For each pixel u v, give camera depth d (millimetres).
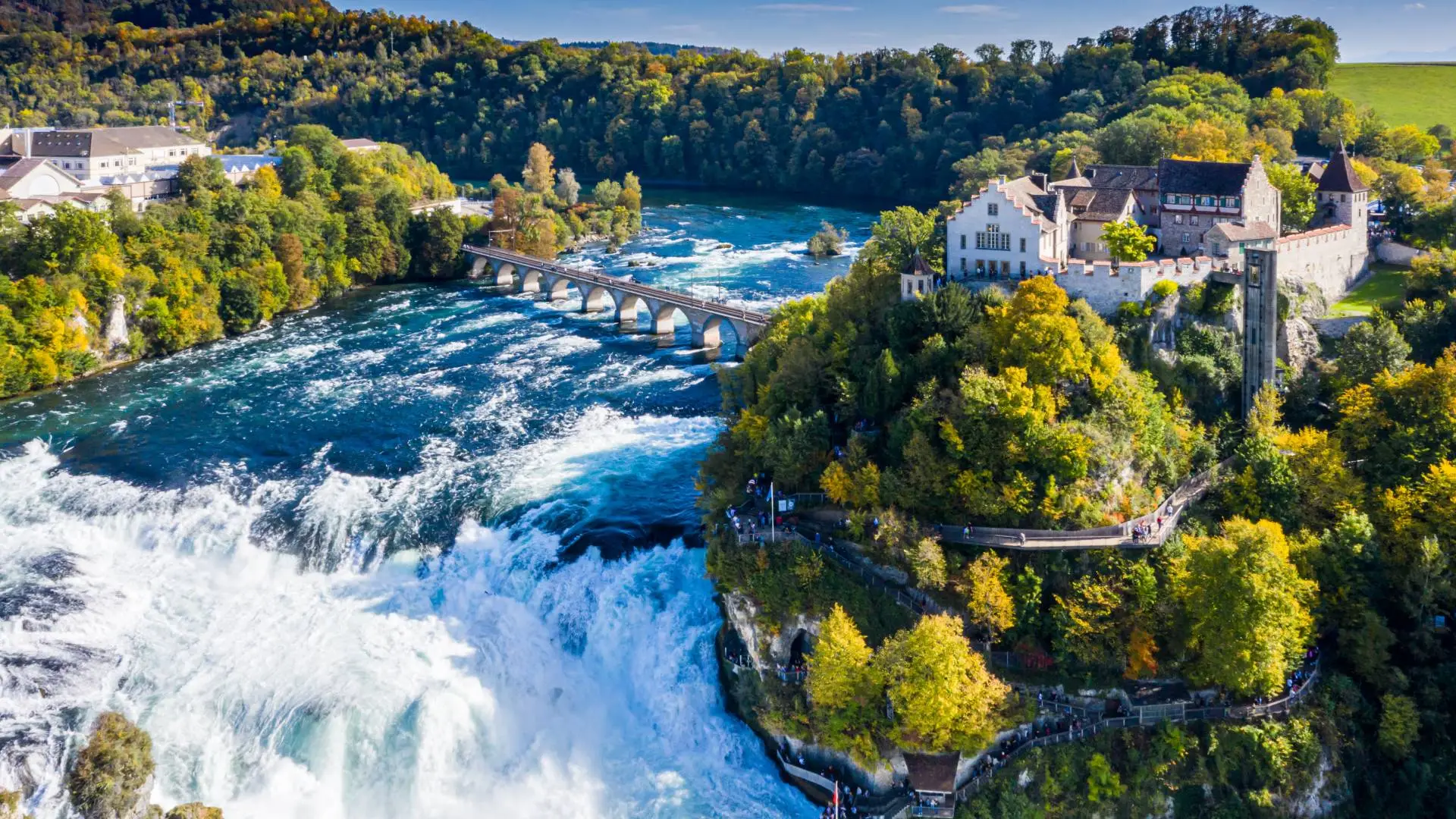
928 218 162875
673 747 119312
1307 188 169500
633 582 133125
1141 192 163500
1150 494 123750
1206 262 142250
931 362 133000
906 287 147250
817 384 140500
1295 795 104562
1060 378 126938
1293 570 108250
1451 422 123250
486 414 185625
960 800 105062
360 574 139750
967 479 119688
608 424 179250
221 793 112000
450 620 130750
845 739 108062
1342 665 113188
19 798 104938
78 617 130125
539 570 136375
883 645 110375
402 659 123500
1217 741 105938
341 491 155875
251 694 118875
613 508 147625
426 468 163000
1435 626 112188
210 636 128375
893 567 119062
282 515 149625
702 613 128875
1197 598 108250
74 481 163250
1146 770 105562
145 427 185375
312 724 115125
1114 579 114812
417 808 112188
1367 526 115375
